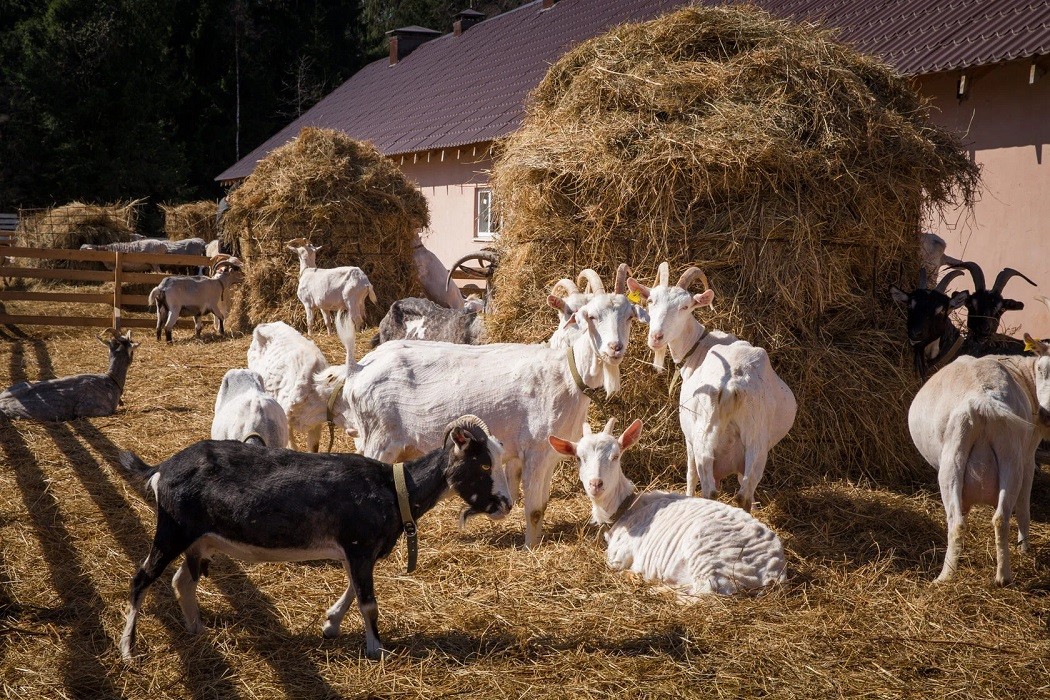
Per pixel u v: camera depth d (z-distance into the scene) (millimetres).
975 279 9570
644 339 7320
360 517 4258
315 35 49688
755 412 5801
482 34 30984
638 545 5328
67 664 4176
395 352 6203
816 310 7504
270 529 4215
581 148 7422
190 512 4250
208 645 4387
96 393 9297
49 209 24797
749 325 7270
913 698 3988
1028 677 4188
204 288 14883
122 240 24344
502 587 5195
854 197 7414
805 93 7426
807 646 4434
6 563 5297
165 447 8125
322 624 4672
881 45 13344
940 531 6258
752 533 5125
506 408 5957
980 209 11875
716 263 7297
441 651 4391
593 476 5227
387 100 30188
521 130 8570
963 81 11484
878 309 7910
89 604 4797
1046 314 10961
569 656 4336
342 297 14203
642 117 7438
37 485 6824
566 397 5930
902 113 8047
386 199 15812
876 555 5805
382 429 6074
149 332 15648
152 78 42875
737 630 4574
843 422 7418
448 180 21641
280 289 15570
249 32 47125
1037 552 5836
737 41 7809
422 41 36688
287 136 33688
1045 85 10867
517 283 7934
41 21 42781
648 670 4211
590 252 7543
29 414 8914
